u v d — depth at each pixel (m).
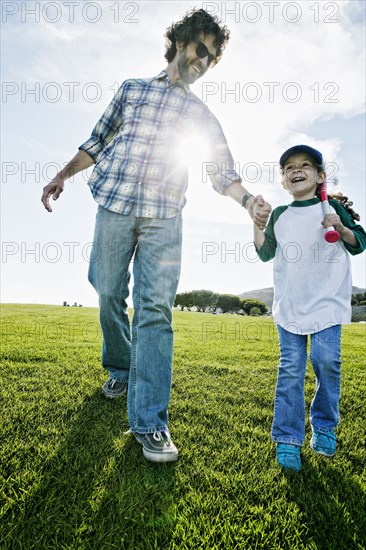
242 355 4.71
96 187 2.14
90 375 3.07
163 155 2.04
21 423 2.01
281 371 1.97
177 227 2.03
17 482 1.47
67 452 1.72
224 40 2.13
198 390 2.85
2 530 1.24
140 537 1.25
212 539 1.25
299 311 2.03
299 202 2.30
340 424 2.27
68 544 1.20
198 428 2.10
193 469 1.65
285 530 1.30
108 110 2.29
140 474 1.60
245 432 2.08
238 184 2.18
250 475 1.62
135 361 1.93
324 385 1.91
